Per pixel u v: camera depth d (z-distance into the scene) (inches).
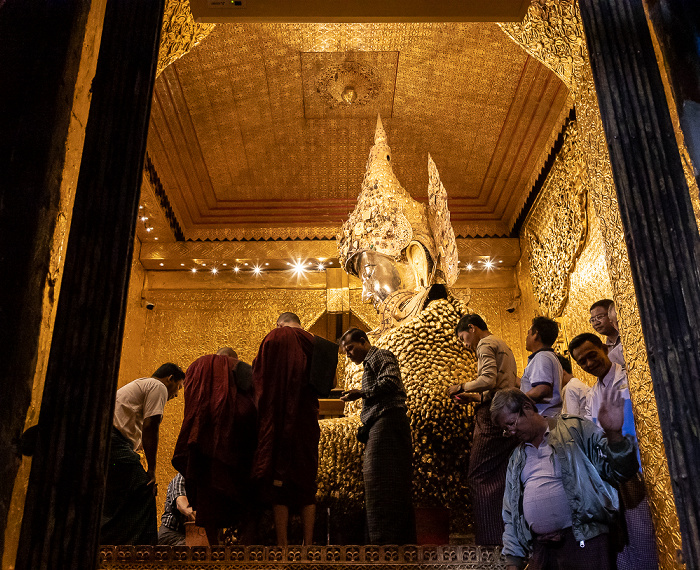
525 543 126.9
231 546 143.5
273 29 262.1
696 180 126.9
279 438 149.2
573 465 125.1
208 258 342.6
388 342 198.7
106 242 115.9
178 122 290.8
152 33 135.3
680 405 112.3
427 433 182.9
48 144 120.5
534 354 165.2
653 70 138.3
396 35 267.9
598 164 162.4
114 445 168.4
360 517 175.8
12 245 113.8
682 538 107.4
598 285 259.1
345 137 317.4
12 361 108.3
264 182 336.8
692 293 118.7
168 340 341.1
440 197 239.0
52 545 96.7
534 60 268.5
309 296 349.1
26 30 128.0
